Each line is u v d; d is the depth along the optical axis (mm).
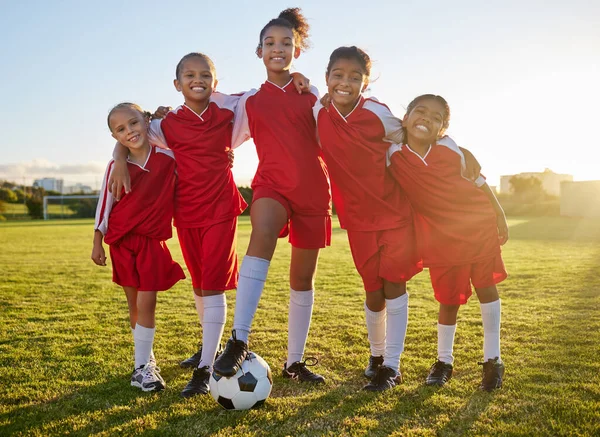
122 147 3309
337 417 2742
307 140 3318
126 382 3387
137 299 3316
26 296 6820
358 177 3244
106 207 3287
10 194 62312
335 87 3125
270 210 3166
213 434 2555
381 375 3195
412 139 3256
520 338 4262
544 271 8195
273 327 4906
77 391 3227
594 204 27531
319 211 3334
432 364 3609
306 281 3482
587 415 2639
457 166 3258
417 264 3385
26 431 2633
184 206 3361
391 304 3303
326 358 3881
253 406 2879
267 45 3318
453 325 3369
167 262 3371
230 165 3533
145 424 2684
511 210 31844
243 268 3115
